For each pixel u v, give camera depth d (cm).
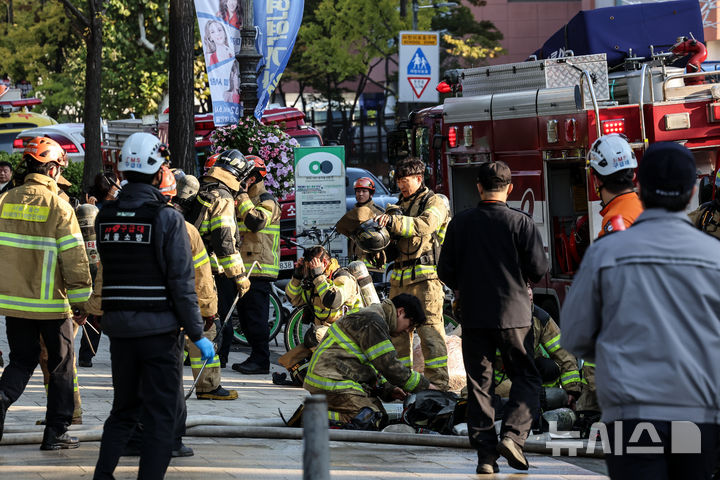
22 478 2003
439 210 3003
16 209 2227
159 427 1820
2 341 4356
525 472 2134
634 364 1270
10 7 18625
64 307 2256
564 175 3784
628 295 1284
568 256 3788
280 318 4388
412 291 3020
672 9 4334
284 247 6269
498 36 17112
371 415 2616
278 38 5397
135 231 1819
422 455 2327
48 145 2259
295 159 4906
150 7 13212
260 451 2370
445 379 3006
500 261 2106
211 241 3194
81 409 2708
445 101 4394
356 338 2645
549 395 2617
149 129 7381
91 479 1997
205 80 13412
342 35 15712
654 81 3650
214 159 3412
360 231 3017
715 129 3650
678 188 1312
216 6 5216
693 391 1250
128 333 1816
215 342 3194
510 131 4022
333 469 2122
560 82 3850
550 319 2672
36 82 18388
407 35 7962
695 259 1277
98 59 7675
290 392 3381
